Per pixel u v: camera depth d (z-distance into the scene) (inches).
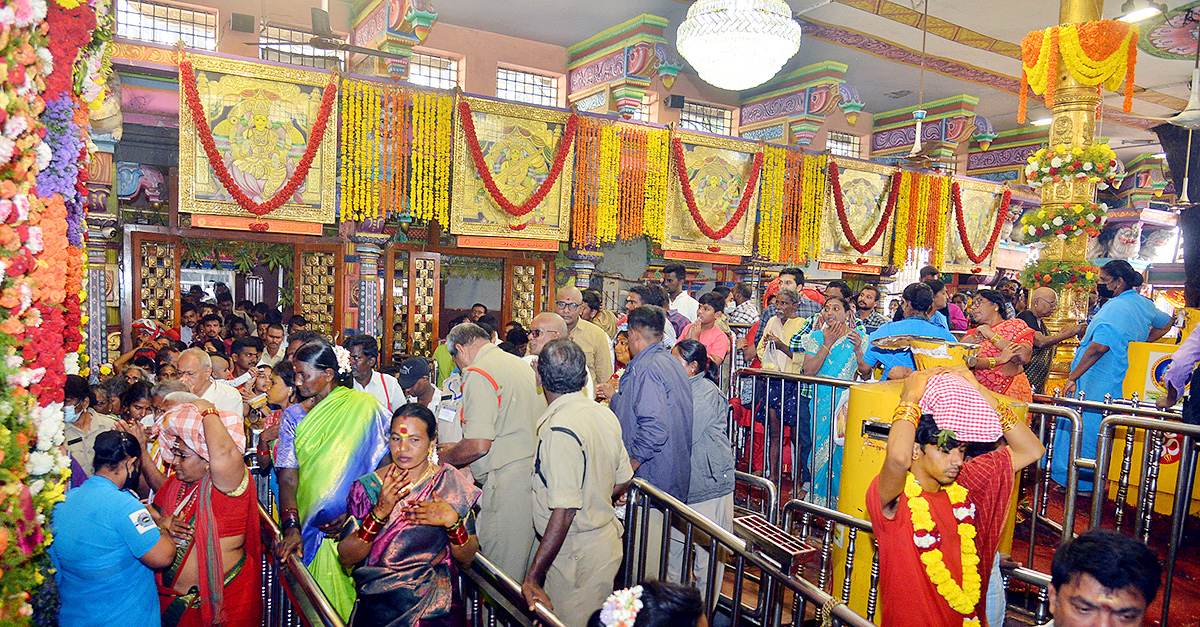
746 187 462.0
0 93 72.6
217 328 316.2
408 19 393.1
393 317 390.3
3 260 74.0
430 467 115.9
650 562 149.7
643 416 151.3
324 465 131.1
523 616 103.3
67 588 105.2
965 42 565.3
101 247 316.8
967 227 585.6
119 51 298.7
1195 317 321.1
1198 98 368.8
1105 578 73.5
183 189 308.5
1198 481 211.3
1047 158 368.2
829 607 100.1
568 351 125.6
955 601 100.8
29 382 79.0
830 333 241.8
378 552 111.2
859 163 514.0
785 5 331.9
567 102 600.7
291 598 117.9
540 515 125.2
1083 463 160.2
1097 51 344.8
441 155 361.1
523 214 384.5
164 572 121.9
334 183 340.2
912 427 104.0
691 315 312.0
